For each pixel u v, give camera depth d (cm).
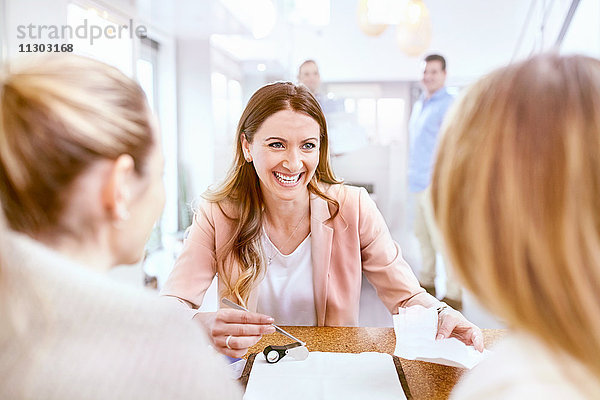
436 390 82
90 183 39
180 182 456
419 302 110
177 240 421
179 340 38
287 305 121
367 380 84
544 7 317
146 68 434
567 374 30
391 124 425
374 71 418
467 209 33
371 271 122
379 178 421
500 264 31
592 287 29
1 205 38
